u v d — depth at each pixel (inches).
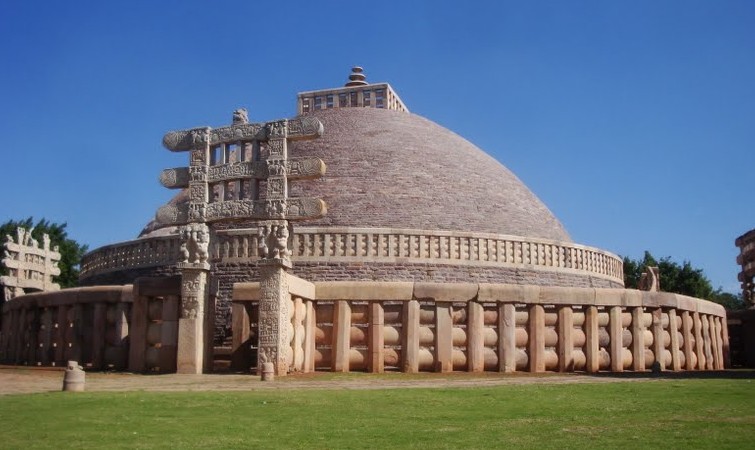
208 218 947.3
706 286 2694.4
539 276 1330.0
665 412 497.0
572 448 366.6
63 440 399.2
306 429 433.1
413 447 374.0
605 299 1033.5
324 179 1501.0
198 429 434.3
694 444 371.9
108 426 444.5
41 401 553.0
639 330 1062.4
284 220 903.1
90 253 1501.0
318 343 981.2
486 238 1289.4
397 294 967.6
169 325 953.5
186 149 978.7
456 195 1489.9
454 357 969.5
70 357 1128.2
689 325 1171.9
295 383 743.7
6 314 1363.2
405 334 960.9
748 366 1402.6
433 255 1245.1
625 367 1052.5
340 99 1983.3
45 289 1642.5
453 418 475.2
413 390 643.5
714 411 499.8
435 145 1652.3
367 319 973.8
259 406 530.9
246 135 951.0
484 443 383.2
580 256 1409.9
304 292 940.0
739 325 1444.4
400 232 1234.0
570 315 1013.2
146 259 1342.3
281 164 924.0
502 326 983.6
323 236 1214.9
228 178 948.6
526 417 478.9
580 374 950.4
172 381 775.1
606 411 504.4
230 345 1116.5
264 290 872.9
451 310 976.9
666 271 2699.3
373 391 634.2
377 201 1438.2
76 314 1115.3
